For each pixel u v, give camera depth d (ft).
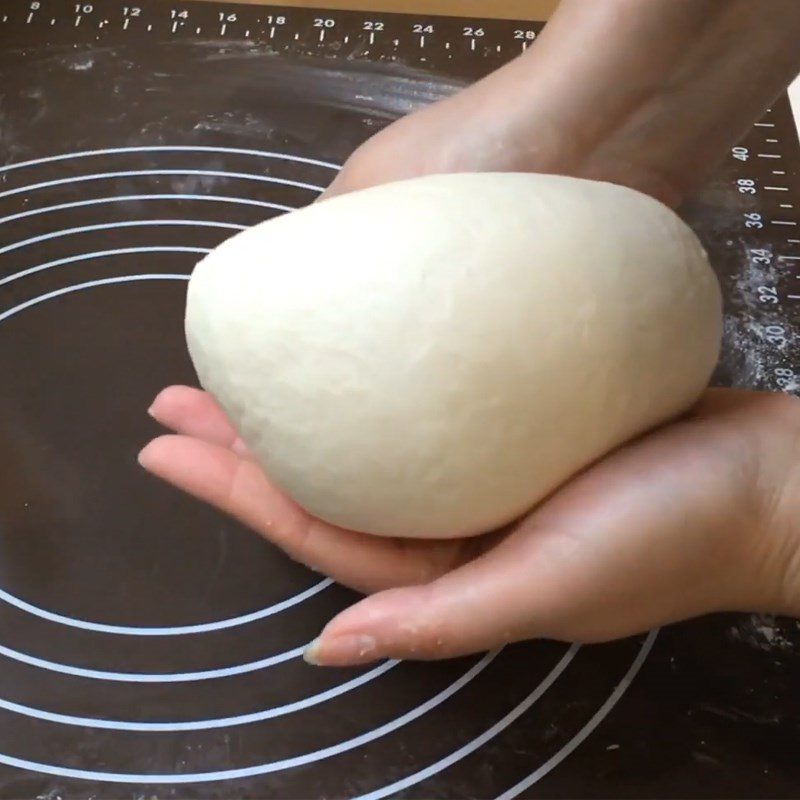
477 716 1.43
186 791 1.35
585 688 1.47
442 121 1.72
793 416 1.36
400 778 1.37
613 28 1.64
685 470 1.26
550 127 1.71
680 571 1.27
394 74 2.35
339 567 1.40
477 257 1.18
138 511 1.64
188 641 1.50
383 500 1.24
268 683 1.46
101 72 2.31
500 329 1.16
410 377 1.16
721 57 1.68
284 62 2.36
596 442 1.25
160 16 2.43
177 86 2.30
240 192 2.11
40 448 1.71
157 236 2.02
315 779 1.37
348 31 2.43
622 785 1.38
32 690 1.44
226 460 1.39
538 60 1.73
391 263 1.17
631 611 1.30
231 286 1.23
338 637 1.20
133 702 1.43
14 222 2.02
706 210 2.11
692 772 1.39
